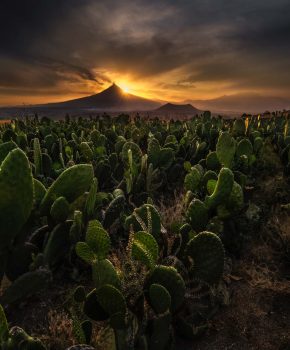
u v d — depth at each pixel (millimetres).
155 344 2148
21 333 1856
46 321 2627
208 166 5168
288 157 6020
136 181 4660
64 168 4844
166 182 5504
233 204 3469
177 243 2922
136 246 2244
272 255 3699
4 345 1790
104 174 5148
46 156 4801
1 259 2523
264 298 3027
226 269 3291
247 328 2684
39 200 2879
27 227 2689
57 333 2469
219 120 10922
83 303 2354
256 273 3303
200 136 8133
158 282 2252
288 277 3299
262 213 4395
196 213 3203
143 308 2287
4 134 6488
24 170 2279
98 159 5781
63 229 2859
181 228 2957
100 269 2146
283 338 2582
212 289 2662
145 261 2240
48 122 11883
